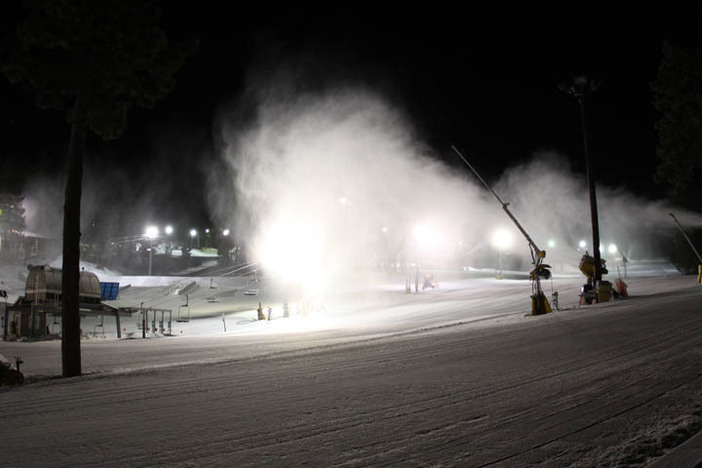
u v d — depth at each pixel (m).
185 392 8.09
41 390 8.43
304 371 9.84
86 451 5.24
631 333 13.09
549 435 5.51
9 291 53.72
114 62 11.55
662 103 36.94
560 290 42.16
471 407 6.75
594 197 26.14
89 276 35.53
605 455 4.86
